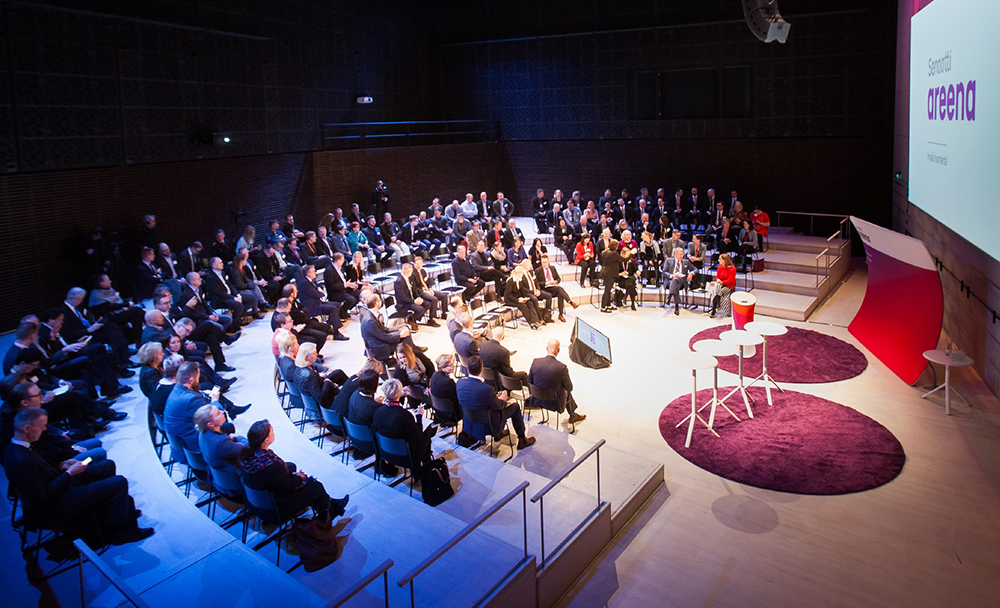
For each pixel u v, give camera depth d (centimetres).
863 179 2097
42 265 1375
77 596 573
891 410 1071
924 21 1273
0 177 1298
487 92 2556
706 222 2098
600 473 869
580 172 2475
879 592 697
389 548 654
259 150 1870
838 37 2056
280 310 1129
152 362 862
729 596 699
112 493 635
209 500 734
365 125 2230
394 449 749
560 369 967
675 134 2312
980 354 1148
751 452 957
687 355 988
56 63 1378
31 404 697
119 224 1509
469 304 1549
